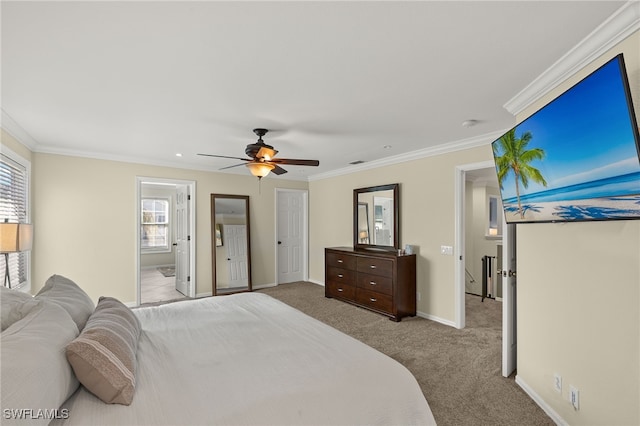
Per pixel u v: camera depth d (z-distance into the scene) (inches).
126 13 56.7
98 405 47.5
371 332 143.7
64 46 67.8
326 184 244.4
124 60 74.2
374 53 71.6
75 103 100.7
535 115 72.4
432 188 163.8
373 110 107.7
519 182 85.1
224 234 222.2
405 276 164.6
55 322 53.6
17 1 52.8
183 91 92.0
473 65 77.1
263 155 122.2
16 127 123.1
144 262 333.1
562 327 76.8
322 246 248.5
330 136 139.6
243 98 97.3
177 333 78.2
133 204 184.1
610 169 55.0
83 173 169.0
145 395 50.2
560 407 77.4
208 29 62.1
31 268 152.9
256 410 47.5
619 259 60.4
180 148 161.3
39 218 156.0
